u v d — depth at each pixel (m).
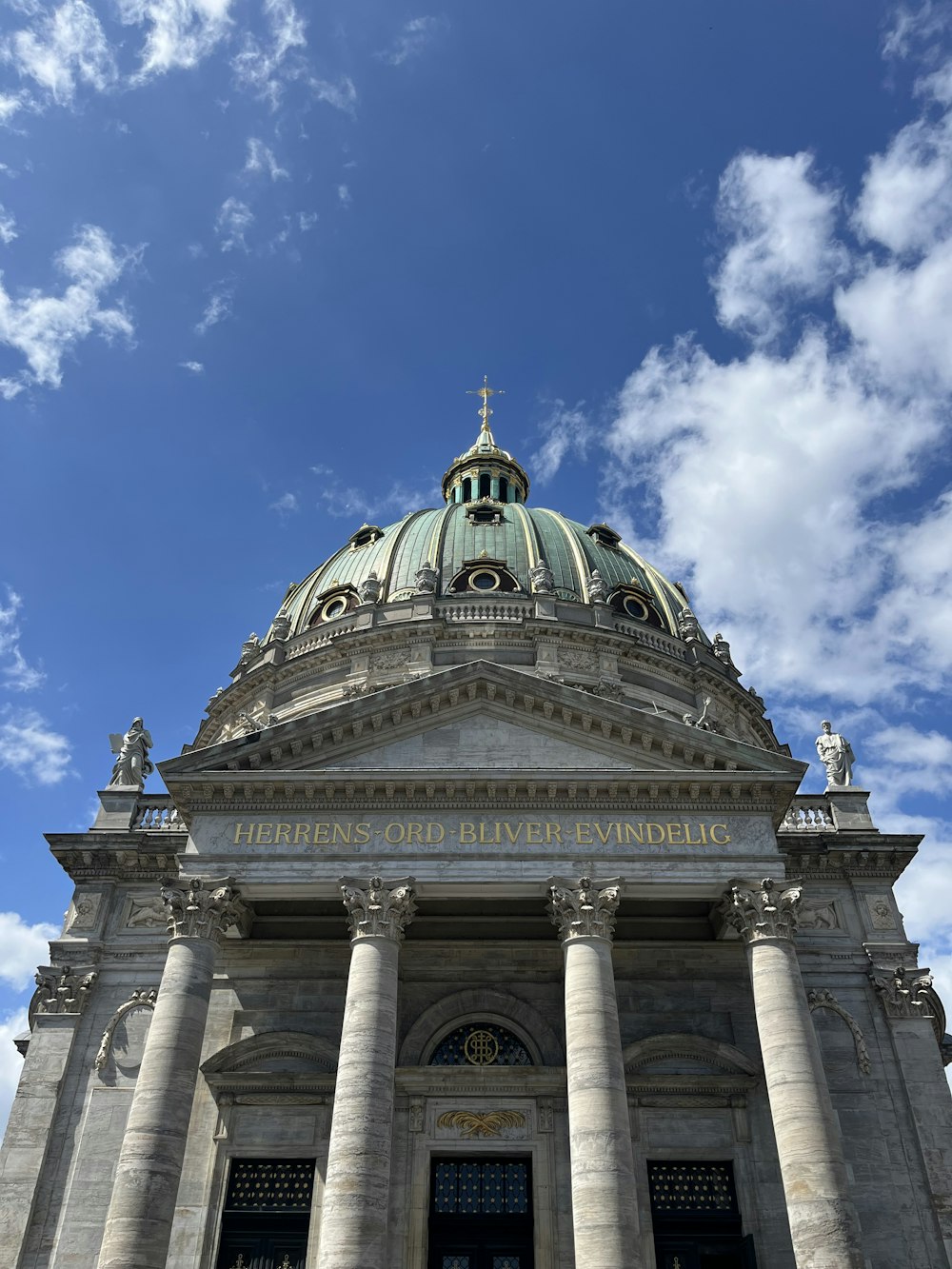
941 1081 25.48
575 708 27.09
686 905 27.61
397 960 23.45
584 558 52.66
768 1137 24.84
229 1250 23.83
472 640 44.78
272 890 24.44
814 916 28.55
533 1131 25.09
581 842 24.81
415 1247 23.48
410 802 25.53
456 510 56.56
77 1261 23.36
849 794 31.22
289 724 26.62
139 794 31.73
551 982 27.55
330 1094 25.47
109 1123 25.36
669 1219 24.19
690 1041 26.05
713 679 47.47
